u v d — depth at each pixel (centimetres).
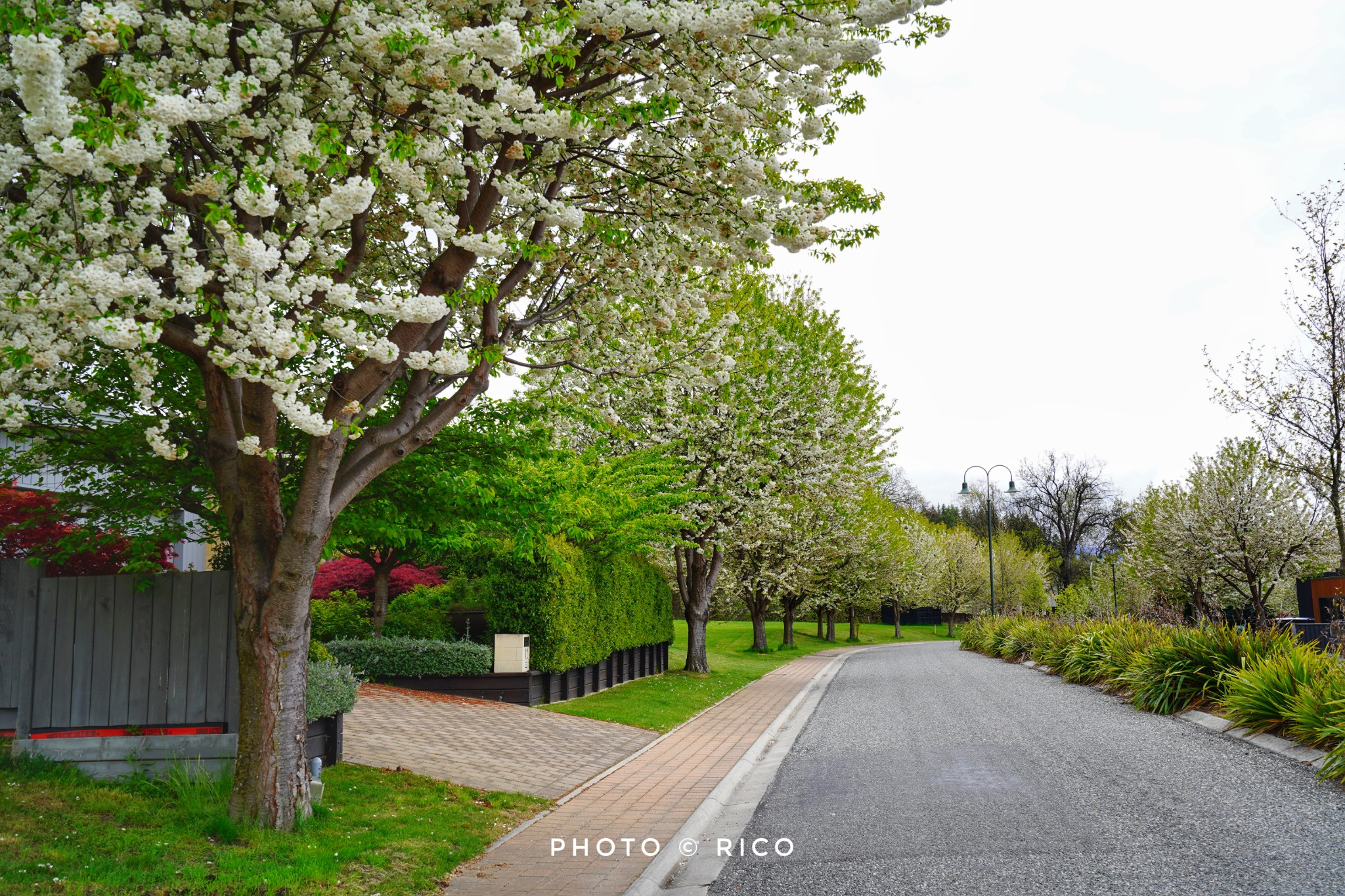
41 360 454
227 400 606
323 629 1839
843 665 3111
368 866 579
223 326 483
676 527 2077
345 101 575
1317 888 510
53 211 485
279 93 553
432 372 740
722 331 929
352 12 511
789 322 2180
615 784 945
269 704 627
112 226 464
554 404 931
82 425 758
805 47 635
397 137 506
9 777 673
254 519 625
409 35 503
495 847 677
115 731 746
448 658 1533
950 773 916
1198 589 2861
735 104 699
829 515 3388
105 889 485
